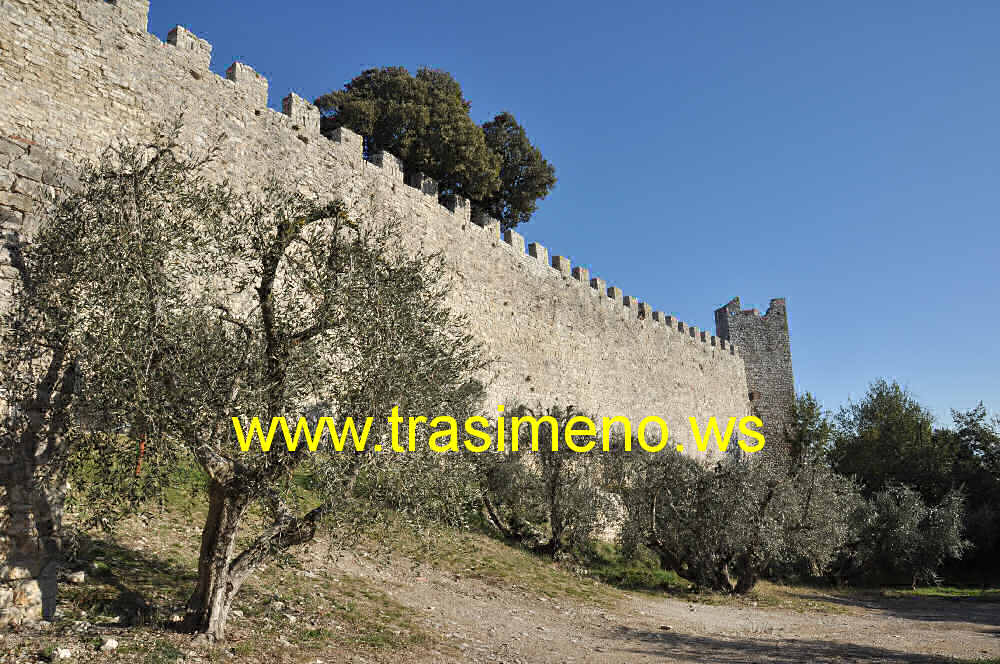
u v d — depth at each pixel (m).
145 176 8.71
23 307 7.61
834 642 15.45
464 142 30.41
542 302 32.22
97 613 8.10
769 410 54.44
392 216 23.61
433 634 10.81
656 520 25.20
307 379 9.06
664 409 41.56
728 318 56.69
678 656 12.20
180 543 11.36
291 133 20.22
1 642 6.62
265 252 9.16
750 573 23.33
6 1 14.01
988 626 20.39
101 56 15.55
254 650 7.98
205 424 7.84
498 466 22.34
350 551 14.49
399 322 9.29
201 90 17.72
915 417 47.97
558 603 15.80
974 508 40.38
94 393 7.39
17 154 7.93
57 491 7.73
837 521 25.58
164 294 7.95
